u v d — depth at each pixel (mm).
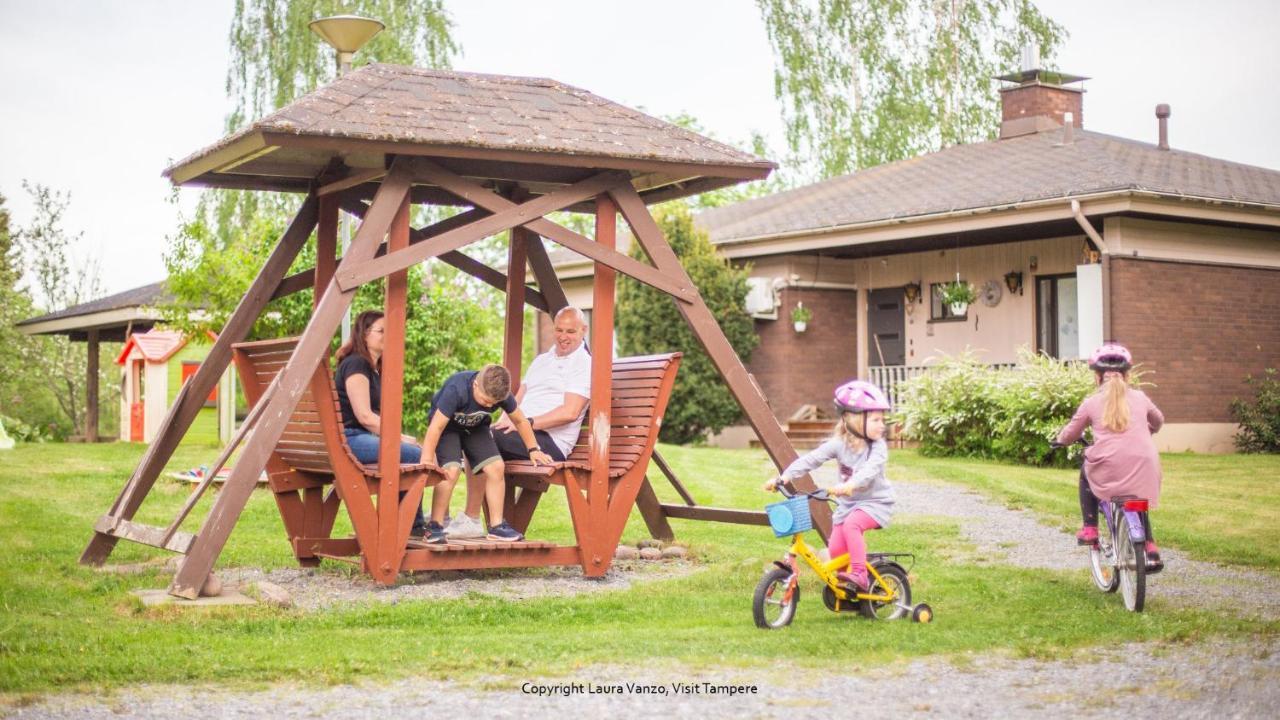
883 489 6926
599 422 8398
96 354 26875
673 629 6547
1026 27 38250
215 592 7172
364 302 19359
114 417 37375
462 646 6016
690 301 8562
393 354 7707
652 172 8281
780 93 37750
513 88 8766
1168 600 7504
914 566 8875
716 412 21859
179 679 5348
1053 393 16031
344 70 12234
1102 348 7641
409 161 7695
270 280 8875
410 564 7840
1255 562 8914
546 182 8750
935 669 5562
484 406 8195
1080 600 7477
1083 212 17297
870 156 37656
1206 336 18641
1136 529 7062
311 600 7391
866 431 6891
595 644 6066
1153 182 17297
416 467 7855
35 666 5477
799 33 37594
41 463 17219
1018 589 7879
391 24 31672
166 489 13508
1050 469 15680
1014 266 20219
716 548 9727
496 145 7582
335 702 4992
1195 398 18453
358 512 7703
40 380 33875
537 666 5594
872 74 37781
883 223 19516
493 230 7918
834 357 22562
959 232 18781
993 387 17172
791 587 6680
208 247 18000
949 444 17859
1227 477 14281
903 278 22062
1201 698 5043
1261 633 6406
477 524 8773
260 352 8188
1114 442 7324
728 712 4812
